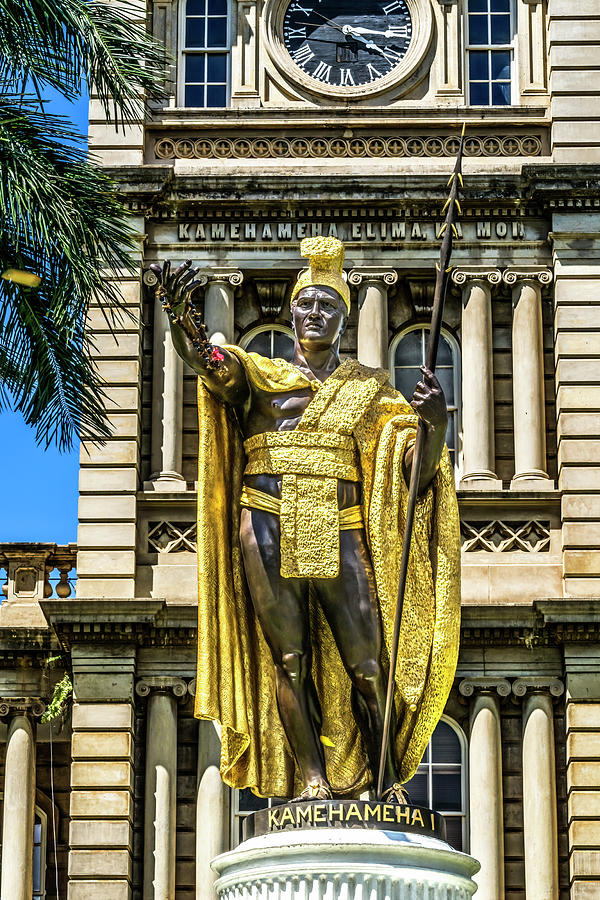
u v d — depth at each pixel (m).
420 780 33.94
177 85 37.72
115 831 33.19
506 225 36.50
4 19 23.50
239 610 19.78
